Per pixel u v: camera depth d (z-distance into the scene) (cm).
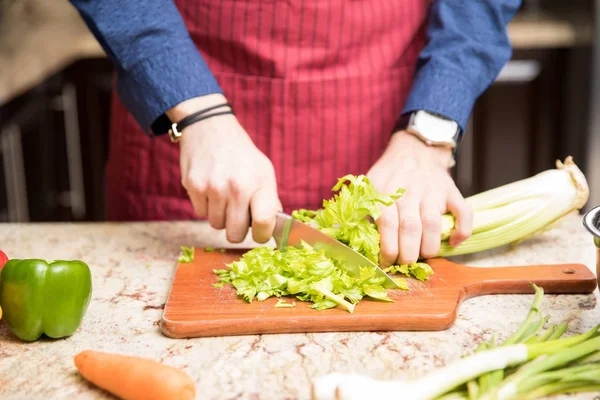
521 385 88
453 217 131
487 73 150
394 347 104
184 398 88
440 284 121
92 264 137
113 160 177
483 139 283
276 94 159
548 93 277
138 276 131
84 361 94
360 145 165
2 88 201
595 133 271
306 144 163
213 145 128
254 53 157
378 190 131
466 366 88
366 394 84
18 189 226
